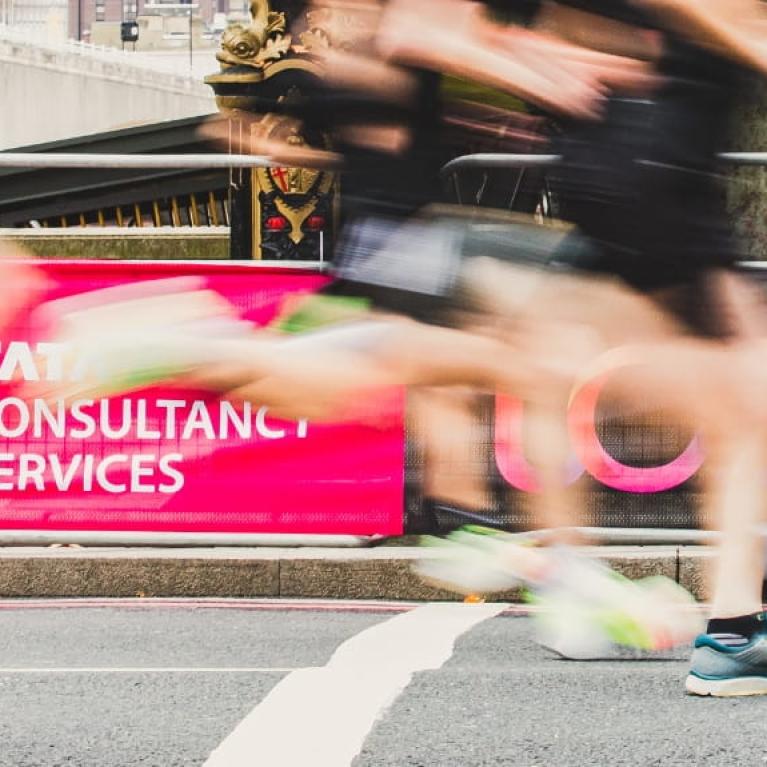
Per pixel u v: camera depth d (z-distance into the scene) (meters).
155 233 16.72
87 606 7.74
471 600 7.87
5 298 8.12
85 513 8.21
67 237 16.45
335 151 6.05
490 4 5.54
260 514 8.16
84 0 187.75
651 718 5.27
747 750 4.87
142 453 8.16
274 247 15.32
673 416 7.91
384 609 7.63
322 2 5.89
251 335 7.73
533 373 6.00
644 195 5.57
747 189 7.17
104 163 8.41
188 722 5.27
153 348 7.95
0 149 45.00
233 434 8.12
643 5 5.43
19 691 5.77
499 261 5.94
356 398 8.08
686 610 7.22
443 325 6.04
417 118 5.87
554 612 6.23
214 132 14.62
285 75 14.16
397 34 5.69
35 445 8.20
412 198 5.97
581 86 5.51
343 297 6.41
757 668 5.54
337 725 5.20
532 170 5.84
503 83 5.54
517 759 4.79
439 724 5.21
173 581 8.01
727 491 5.52
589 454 7.94
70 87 49.09
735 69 5.48
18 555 8.02
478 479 8.04
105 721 5.29
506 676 5.94
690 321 5.67
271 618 7.38
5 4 48.59
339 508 8.16
